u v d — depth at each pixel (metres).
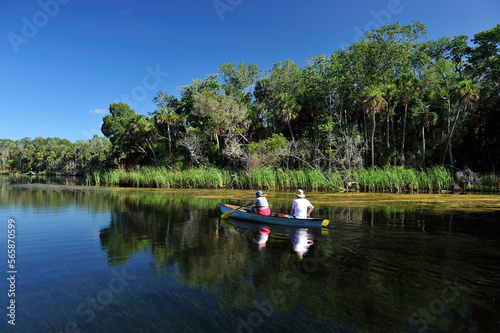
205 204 14.58
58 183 36.62
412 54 33.75
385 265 4.89
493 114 28.81
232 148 31.22
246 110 36.47
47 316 3.35
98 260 5.39
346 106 34.62
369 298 3.69
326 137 32.38
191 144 36.28
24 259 5.48
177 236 7.34
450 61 30.31
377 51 31.61
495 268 4.71
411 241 6.49
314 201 14.77
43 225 8.93
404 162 31.70
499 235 7.02
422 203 13.68
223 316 3.31
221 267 4.93
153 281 4.36
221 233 7.69
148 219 9.99
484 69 31.25
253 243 6.55
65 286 4.20
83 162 84.38
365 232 7.43
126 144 46.66
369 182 21.92
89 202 15.44
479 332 2.88
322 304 3.54
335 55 32.56
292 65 37.41
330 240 6.64
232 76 42.41
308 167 30.81
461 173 23.50
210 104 33.75
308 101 36.03
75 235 7.50
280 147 29.28
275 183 24.41
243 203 14.95
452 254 5.51
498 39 30.42
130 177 32.28
